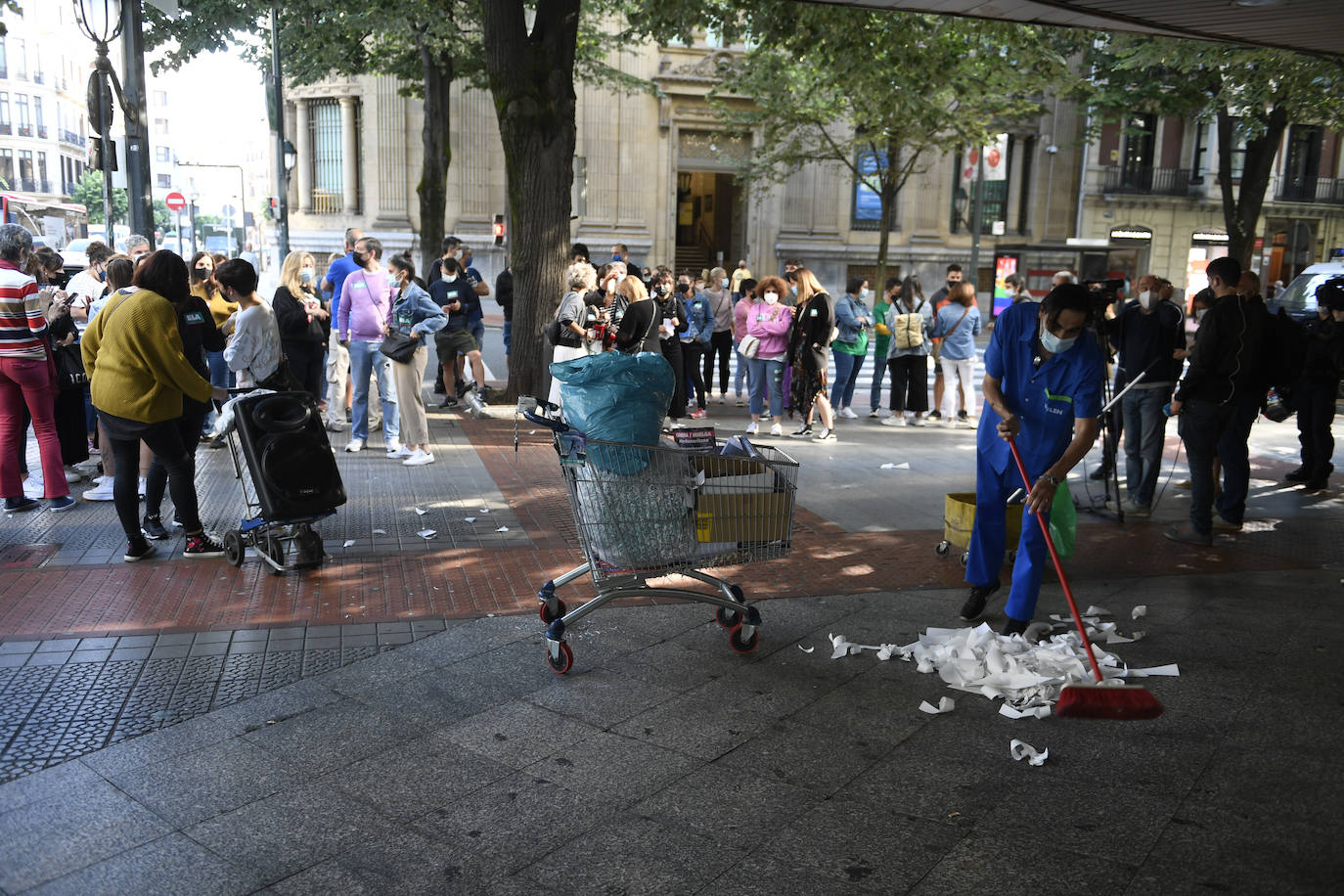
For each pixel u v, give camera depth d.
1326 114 19.23
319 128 32.12
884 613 5.65
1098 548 7.20
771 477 4.90
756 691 4.57
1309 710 4.40
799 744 4.05
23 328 7.10
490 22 12.20
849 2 7.88
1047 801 3.62
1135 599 5.97
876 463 10.20
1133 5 7.42
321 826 3.41
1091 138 29.52
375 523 7.33
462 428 11.48
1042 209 35.56
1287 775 3.83
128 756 3.85
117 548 6.57
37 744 3.92
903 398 13.13
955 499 6.74
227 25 20.55
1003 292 17.95
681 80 31.53
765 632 5.34
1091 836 3.39
